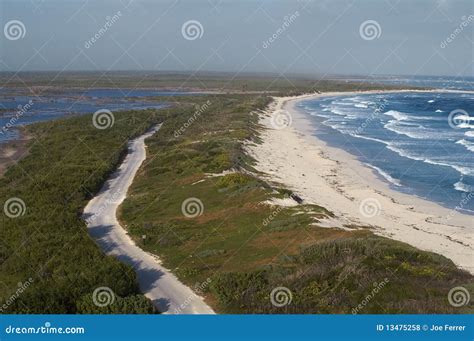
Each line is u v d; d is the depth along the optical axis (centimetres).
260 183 4797
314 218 3766
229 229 3703
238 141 7531
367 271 2536
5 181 6053
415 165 6506
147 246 3519
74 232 3688
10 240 3556
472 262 3228
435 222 4269
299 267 2722
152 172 5850
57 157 6962
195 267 3030
